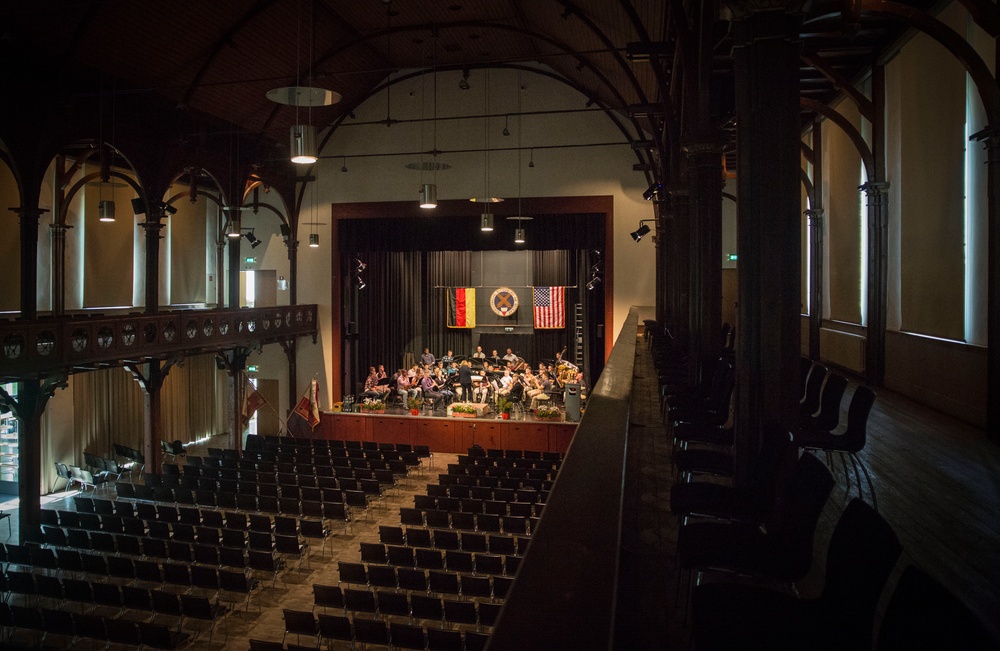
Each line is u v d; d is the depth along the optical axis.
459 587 9.31
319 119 22.02
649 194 15.98
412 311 26.06
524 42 19.69
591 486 2.19
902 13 7.45
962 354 8.59
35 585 9.59
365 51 19.89
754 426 4.08
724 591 2.41
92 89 14.48
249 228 24.27
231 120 19.02
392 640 8.26
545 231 21.91
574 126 21.52
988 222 7.48
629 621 2.85
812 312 15.59
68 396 18.66
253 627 9.74
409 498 15.69
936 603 1.58
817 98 14.34
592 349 24.11
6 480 17.52
